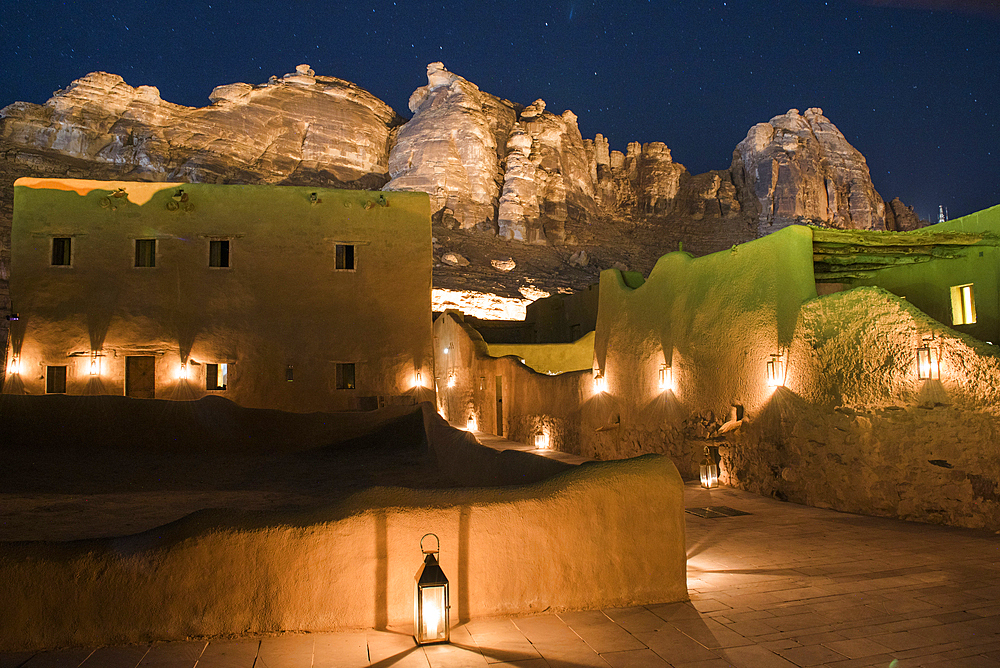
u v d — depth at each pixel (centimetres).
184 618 425
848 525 845
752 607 510
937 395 831
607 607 504
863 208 8131
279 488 1001
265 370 1752
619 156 8800
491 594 480
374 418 1477
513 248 6981
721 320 1216
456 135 7312
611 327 1636
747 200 8294
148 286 1727
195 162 6291
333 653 406
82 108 6078
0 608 401
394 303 1831
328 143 7188
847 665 401
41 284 1684
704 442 1156
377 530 460
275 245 1788
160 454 1269
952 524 812
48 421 1242
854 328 943
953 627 466
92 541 433
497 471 820
